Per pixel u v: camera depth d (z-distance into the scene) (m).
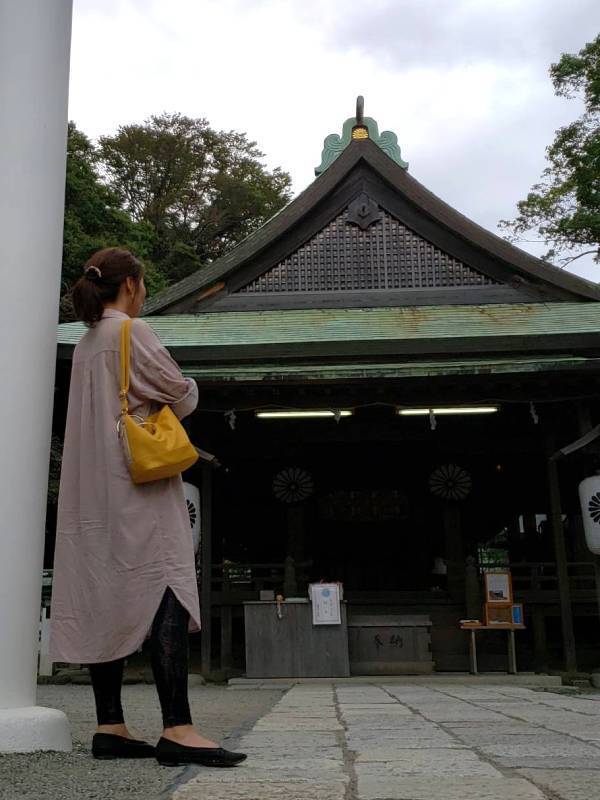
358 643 9.20
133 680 8.50
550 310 10.96
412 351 9.30
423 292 11.46
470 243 11.43
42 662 8.64
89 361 2.40
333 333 10.16
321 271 11.60
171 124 38.84
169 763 2.12
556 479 9.38
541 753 2.43
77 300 2.49
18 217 2.85
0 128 2.94
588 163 22.02
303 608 8.72
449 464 11.94
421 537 12.84
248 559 13.68
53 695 6.72
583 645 11.24
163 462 2.20
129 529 2.19
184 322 10.97
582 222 21.62
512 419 10.79
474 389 9.38
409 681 8.34
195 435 10.78
